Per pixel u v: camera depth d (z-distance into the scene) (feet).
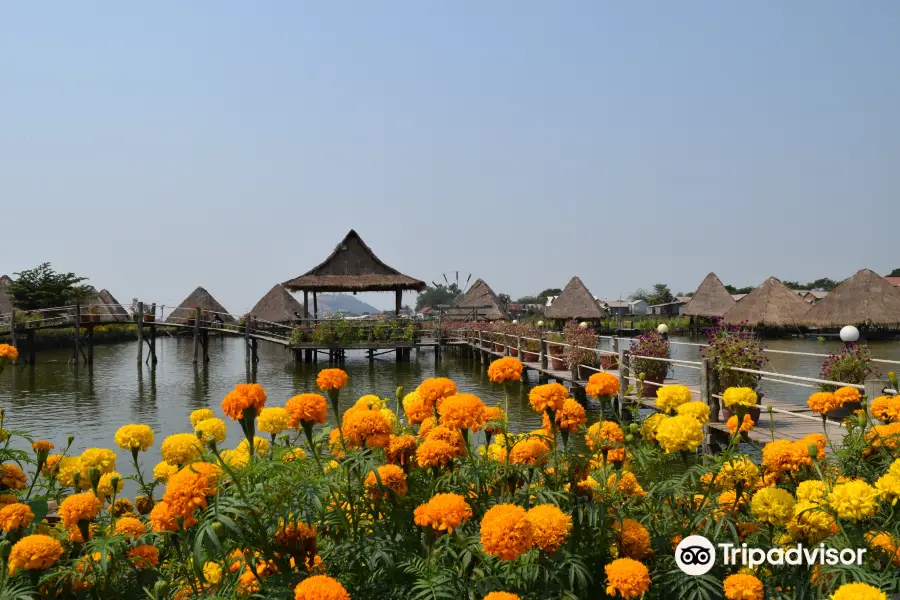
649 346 30.83
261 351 106.63
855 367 26.21
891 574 6.40
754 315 121.08
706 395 23.62
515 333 59.00
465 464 8.03
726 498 8.04
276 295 132.87
